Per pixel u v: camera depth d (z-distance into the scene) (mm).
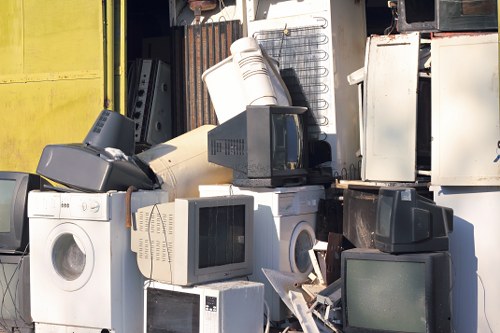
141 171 5676
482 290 5258
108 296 5223
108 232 5211
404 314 4848
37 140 7293
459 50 5309
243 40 6328
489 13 5438
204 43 7160
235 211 5289
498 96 5199
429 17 5766
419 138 5617
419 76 5570
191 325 4973
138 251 5254
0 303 5719
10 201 5707
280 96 6371
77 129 7129
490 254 5230
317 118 6594
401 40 5617
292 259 5730
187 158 6152
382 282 4902
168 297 5094
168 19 8719
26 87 7328
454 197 5348
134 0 8352
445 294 4859
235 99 6512
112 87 7012
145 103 7297
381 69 5660
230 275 5250
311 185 6055
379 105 5660
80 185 5406
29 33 7312
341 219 6039
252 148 5699
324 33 6570
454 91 5305
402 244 4840
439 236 4910
